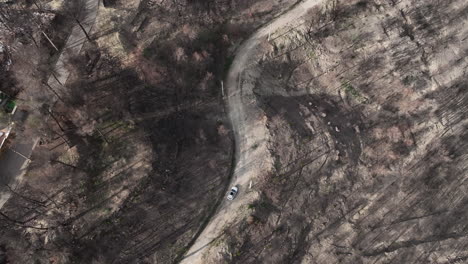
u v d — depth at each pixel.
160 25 78.06
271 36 81.94
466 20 88.06
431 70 83.94
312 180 68.94
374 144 76.69
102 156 62.78
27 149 62.00
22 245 55.38
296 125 73.19
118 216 59.06
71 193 59.50
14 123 63.47
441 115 80.06
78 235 57.25
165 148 65.50
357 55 83.69
